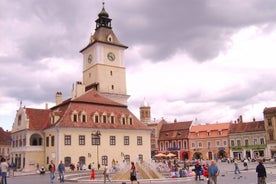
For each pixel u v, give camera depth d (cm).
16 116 8244
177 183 3462
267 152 10881
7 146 13100
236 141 11725
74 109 7375
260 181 2452
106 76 9825
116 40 10319
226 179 3772
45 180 4350
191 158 12500
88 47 10256
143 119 14688
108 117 7731
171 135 13238
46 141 7462
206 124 13000
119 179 4206
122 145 7712
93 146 7256
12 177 5244
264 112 11131
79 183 3809
